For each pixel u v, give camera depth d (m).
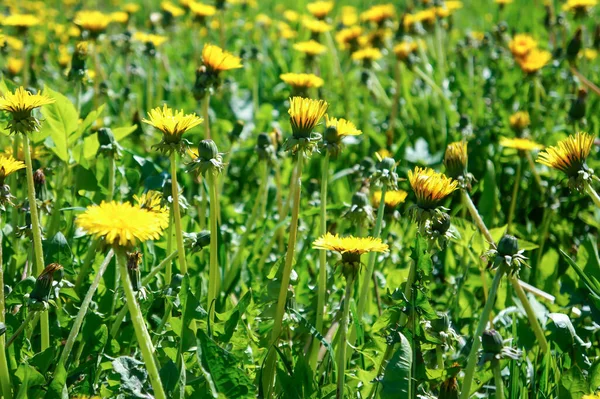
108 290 1.21
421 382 1.11
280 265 1.15
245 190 1.69
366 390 1.12
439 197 1.11
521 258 1.07
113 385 1.10
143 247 1.26
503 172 1.63
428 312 1.10
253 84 2.11
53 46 2.42
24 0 3.33
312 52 1.84
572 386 1.12
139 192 1.35
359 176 1.46
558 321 1.18
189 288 1.10
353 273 1.08
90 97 1.89
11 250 1.28
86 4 3.13
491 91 2.04
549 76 2.13
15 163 1.11
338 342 1.16
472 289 1.32
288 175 1.60
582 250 1.30
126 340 1.18
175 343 1.13
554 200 1.42
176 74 2.28
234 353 1.15
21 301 1.15
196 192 1.43
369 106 2.06
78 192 1.35
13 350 1.12
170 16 2.36
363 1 3.38
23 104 1.11
